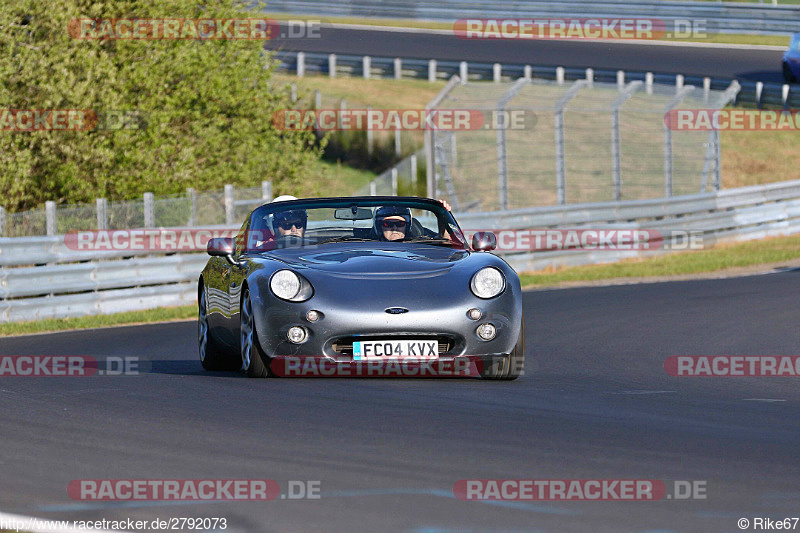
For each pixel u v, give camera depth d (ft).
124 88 261.65
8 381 96.89
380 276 90.74
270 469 58.03
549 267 252.42
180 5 280.31
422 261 93.81
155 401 81.97
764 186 309.63
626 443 65.72
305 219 102.27
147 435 68.03
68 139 247.29
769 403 86.12
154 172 264.11
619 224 268.00
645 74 444.14
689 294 190.49
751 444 65.77
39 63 240.12
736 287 199.93
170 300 208.64
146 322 180.75
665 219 286.05
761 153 460.14
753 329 143.54
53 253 188.65
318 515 48.73
